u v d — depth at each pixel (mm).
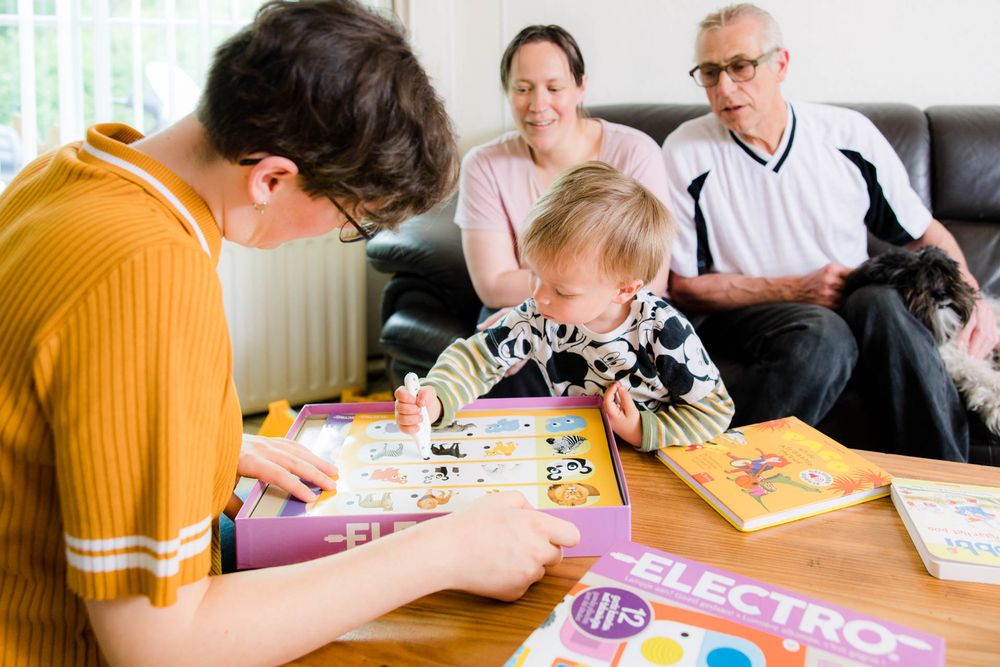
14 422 641
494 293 2012
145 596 639
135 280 613
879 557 853
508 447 1005
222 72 688
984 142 2367
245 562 845
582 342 1202
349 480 930
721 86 2051
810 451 1053
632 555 790
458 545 743
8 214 745
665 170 2131
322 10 688
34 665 721
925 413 1887
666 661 650
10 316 630
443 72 2752
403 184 737
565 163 2039
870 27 2557
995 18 2492
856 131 2186
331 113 672
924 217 2223
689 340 1147
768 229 2182
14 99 2113
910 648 662
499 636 745
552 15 2727
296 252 2564
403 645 734
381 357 2990
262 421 2619
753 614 705
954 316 1960
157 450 614
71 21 2117
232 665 669
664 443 1059
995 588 800
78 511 617
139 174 700
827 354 1895
